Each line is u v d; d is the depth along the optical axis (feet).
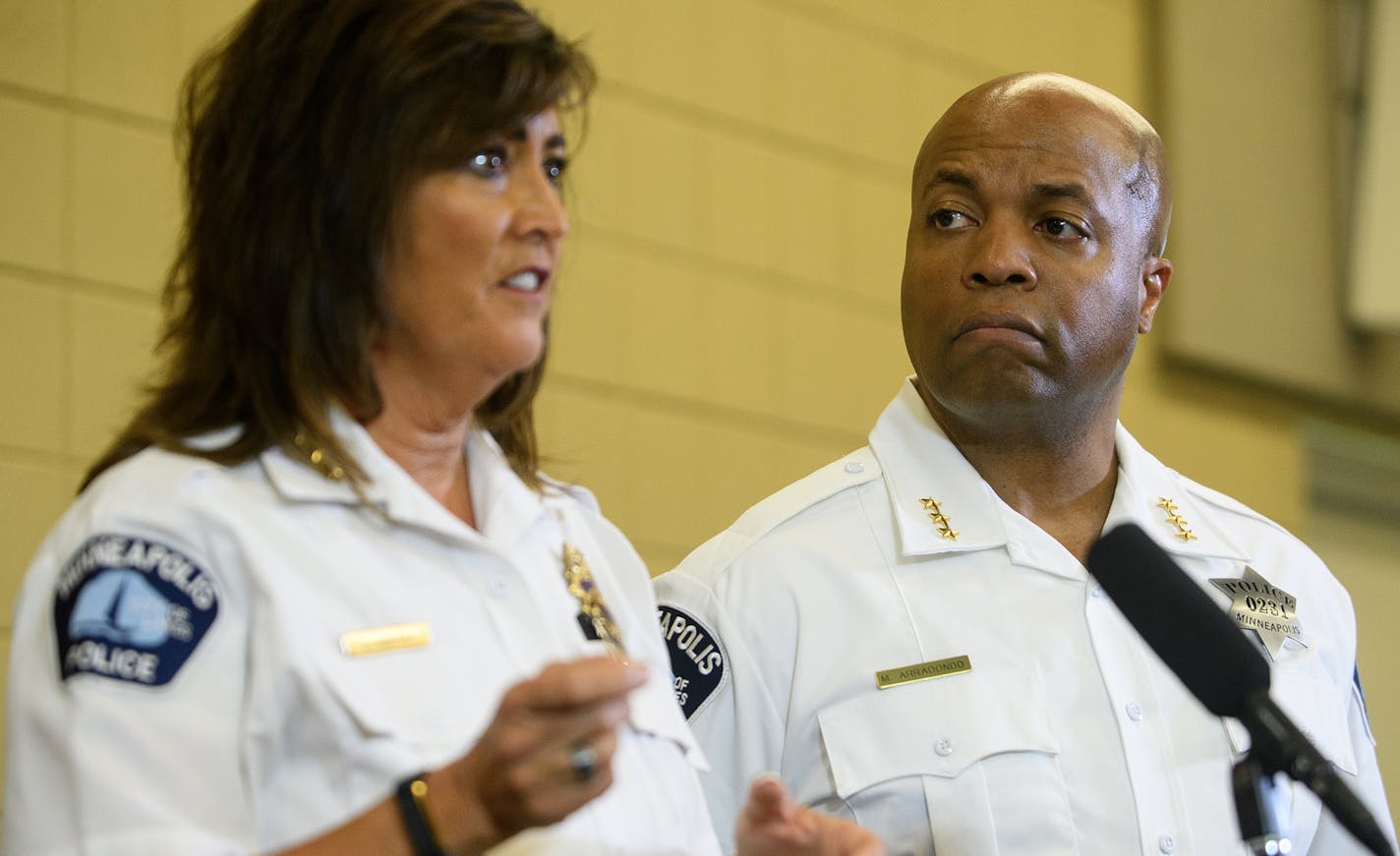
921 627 21.20
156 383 15.29
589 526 17.13
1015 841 19.94
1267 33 54.65
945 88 49.29
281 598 13.50
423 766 13.35
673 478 41.88
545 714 11.38
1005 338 21.13
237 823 12.82
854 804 20.30
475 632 14.47
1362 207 55.26
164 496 13.61
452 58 14.53
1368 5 55.98
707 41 44.55
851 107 47.24
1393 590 56.29
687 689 21.04
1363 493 56.49
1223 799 20.48
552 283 15.29
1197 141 52.70
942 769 20.21
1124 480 22.72
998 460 22.35
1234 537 23.15
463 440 16.03
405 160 14.44
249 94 14.79
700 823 15.90
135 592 13.06
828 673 20.95
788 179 45.55
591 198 41.65
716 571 21.79
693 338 42.93
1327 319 54.90
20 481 32.89
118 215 34.83
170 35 36.01
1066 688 20.90
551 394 40.14
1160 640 14.10
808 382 44.91
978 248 21.47
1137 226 22.11
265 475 14.35
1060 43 51.62
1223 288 52.65
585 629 15.49
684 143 43.65
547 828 13.57
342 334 14.61
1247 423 53.67
